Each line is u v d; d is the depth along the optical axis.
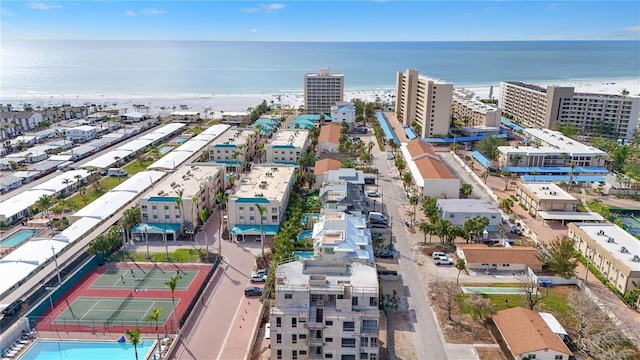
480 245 134.88
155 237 149.25
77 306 109.81
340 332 84.31
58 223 155.88
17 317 105.25
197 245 142.75
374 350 85.06
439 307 108.50
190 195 153.75
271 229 146.00
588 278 122.25
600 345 92.75
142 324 102.31
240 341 97.00
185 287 118.44
